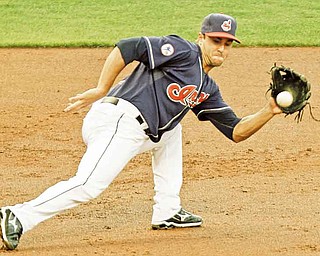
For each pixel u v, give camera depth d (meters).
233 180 28.50
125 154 21.09
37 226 23.44
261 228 23.06
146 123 21.11
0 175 29.14
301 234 22.39
